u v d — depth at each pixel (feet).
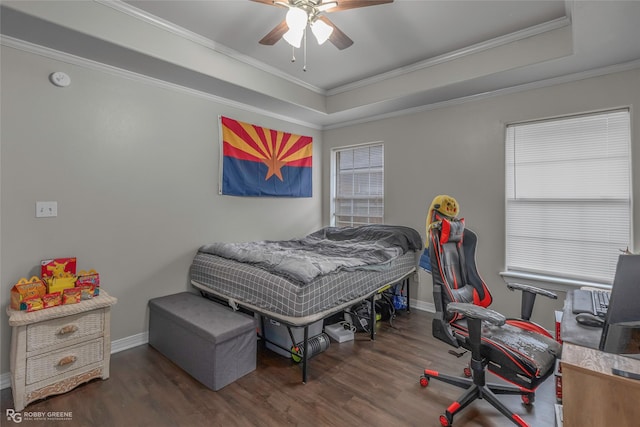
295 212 13.79
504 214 10.07
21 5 5.83
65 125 7.54
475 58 9.09
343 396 6.38
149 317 8.98
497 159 10.14
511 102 9.86
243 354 7.11
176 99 9.68
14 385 5.98
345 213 14.69
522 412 5.84
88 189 7.93
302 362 7.29
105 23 6.93
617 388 3.20
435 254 6.29
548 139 9.45
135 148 8.78
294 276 7.06
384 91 11.09
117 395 6.41
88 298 7.02
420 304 11.82
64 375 6.45
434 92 10.25
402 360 7.87
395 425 5.53
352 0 5.67
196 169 10.21
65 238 7.59
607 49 7.34
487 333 5.76
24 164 6.98
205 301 8.77
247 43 8.98
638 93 7.97
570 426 3.46
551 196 9.44
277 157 12.80
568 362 3.50
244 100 11.06
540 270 9.65
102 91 8.14
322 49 9.28
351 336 9.05
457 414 5.80
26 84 6.98
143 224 8.96
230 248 9.46
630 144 8.11
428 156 11.64
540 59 8.05
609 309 3.60
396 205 12.53
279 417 5.74
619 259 3.57
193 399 6.28
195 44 8.58
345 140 14.23
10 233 6.83
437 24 7.97
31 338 6.05
